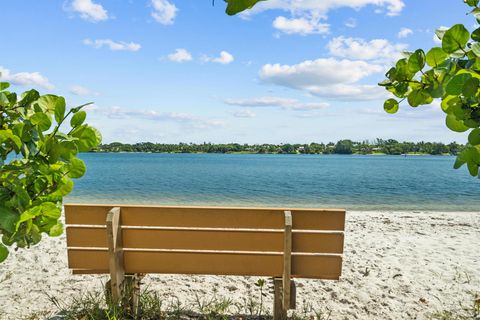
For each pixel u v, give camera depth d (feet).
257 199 75.36
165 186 107.45
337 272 11.00
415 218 34.65
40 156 6.34
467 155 4.72
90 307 12.14
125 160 472.44
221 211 10.89
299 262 10.98
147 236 11.14
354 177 164.04
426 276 16.55
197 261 11.18
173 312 12.19
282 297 11.05
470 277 16.43
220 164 340.59
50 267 16.81
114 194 84.48
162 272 11.28
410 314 12.85
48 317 11.75
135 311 11.46
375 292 14.73
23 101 6.79
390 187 110.11
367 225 29.91
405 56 5.09
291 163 386.52
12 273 15.97
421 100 5.24
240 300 13.61
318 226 10.82
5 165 6.02
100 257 11.34
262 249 11.05
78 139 6.49
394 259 19.16
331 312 12.97
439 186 115.96
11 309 12.37
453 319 12.37
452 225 30.53
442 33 4.80
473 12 4.80
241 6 2.57
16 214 5.81
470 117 4.65
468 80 4.11
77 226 11.25
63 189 6.92
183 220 11.00
